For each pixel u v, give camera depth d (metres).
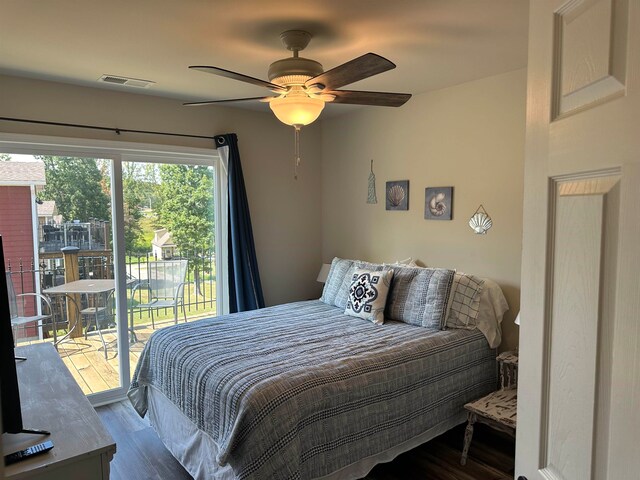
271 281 4.46
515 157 3.08
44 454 1.34
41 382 1.89
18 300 3.26
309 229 4.72
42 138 3.19
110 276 3.62
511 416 2.49
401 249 3.95
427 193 3.69
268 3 1.98
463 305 3.04
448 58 2.78
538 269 0.90
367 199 4.25
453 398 2.76
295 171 4.45
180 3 1.97
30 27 2.23
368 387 2.30
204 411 2.25
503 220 3.18
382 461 2.38
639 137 0.62
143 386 2.96
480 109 3.28
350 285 3.47
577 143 0.77
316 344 2.66
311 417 2.08
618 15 0.67
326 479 2.13
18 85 3.10
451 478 2.52
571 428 0.79
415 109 3.75
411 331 2.94
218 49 2.56
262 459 1.91
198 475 2.30
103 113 3.44
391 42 2.47
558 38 0.84
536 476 0.92
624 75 0.65
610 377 0.69
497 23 2.22
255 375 2.18
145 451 2.83
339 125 4.51
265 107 4.10
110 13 2.08
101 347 3.62
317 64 2.25
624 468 0.65
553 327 0.86
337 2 1.98
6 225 3.19
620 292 0.66
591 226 0.73
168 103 3.74
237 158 4.04
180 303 4.02
